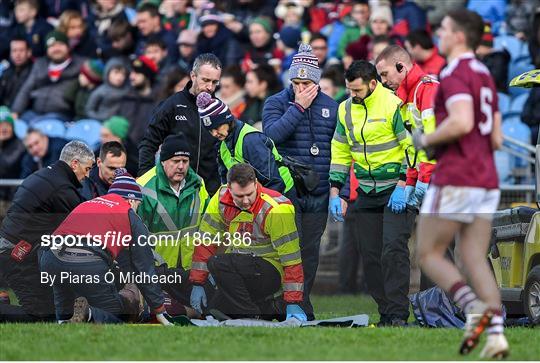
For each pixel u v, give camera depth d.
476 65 23.62
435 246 23.78
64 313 32.00
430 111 31.25
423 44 43.31
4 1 62.84
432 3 54.38
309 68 33.50
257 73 46.31
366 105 32.72
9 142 51.41
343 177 33.56
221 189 32.22
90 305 31.58
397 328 29.44
